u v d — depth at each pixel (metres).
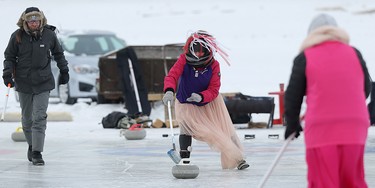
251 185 17.03
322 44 11.86
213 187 16.84
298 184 17.12
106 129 33.88
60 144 27.30
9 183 17.86
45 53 20.44
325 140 11.52
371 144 25.72
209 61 18.45
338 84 11.55
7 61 20.44
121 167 20.66
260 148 25.27
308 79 11.71
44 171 19.94
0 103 45.59
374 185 16.84
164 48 40.28
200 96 18.34
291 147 25.44
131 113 38.50
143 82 38.78
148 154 23.83
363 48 72.00
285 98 11.88
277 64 66.38
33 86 20.48
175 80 18.38
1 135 31.14
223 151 19.08
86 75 44.09
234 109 32.81
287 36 89.81
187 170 18.12
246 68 63.34
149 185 17.31
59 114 38.94
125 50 38.94
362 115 11.59
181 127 18.78
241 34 93.19
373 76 49.03
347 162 11.54
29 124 21.38
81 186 17.33
